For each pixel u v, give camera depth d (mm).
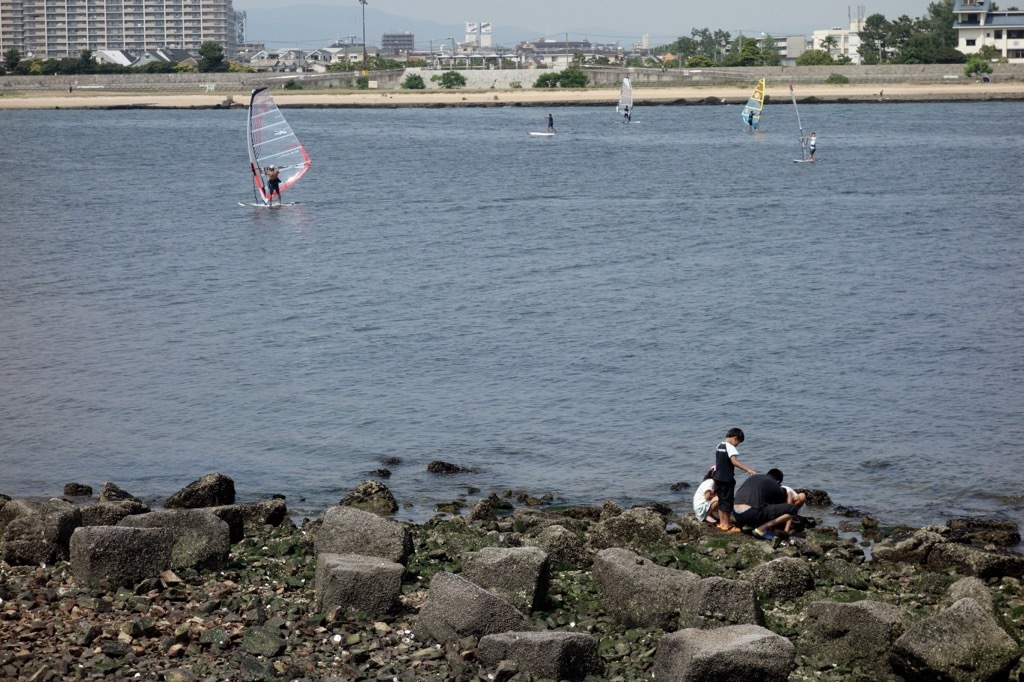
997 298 38375
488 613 13617
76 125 151250
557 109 183000
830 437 24688
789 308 37188
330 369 30406
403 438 24953
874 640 13609
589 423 25812
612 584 14664
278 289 41219
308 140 120125
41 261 47188
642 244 51125
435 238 53375
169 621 14156
